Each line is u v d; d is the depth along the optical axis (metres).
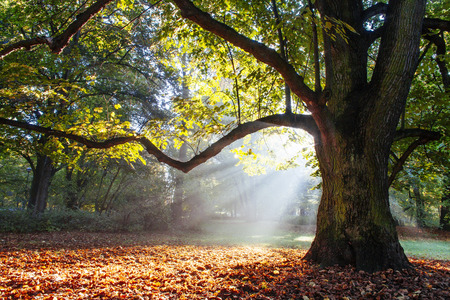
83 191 23.56
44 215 16.12
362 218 5.65
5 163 27.45
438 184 20.12
